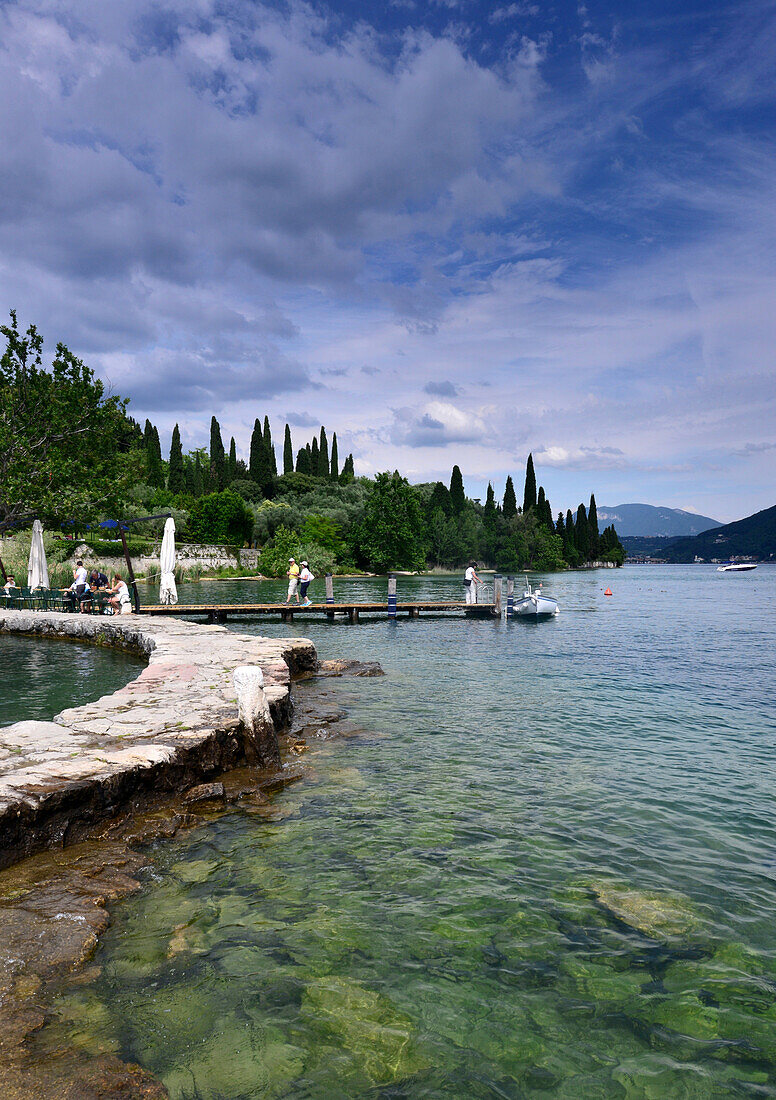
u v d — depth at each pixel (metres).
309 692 12.48
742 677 14.58
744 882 5.14
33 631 22.20
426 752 8.60
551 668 15.67
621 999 3.70
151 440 88.06
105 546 50.41
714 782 7.53
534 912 4.62
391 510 73.50
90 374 35.03
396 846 5.67
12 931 3.96
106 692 11.82
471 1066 3.14
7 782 5.43
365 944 4.15
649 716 10.80
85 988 3.54
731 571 141.62
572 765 8.11
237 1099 2.82
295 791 7.05
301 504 89.50
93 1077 2.84
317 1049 3.19
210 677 10.42
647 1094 3.00
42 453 34.19
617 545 148.12
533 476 115.62
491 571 95.06
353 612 28.08
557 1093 2.99
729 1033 3.44
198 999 3.52
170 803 6.36
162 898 4.65
